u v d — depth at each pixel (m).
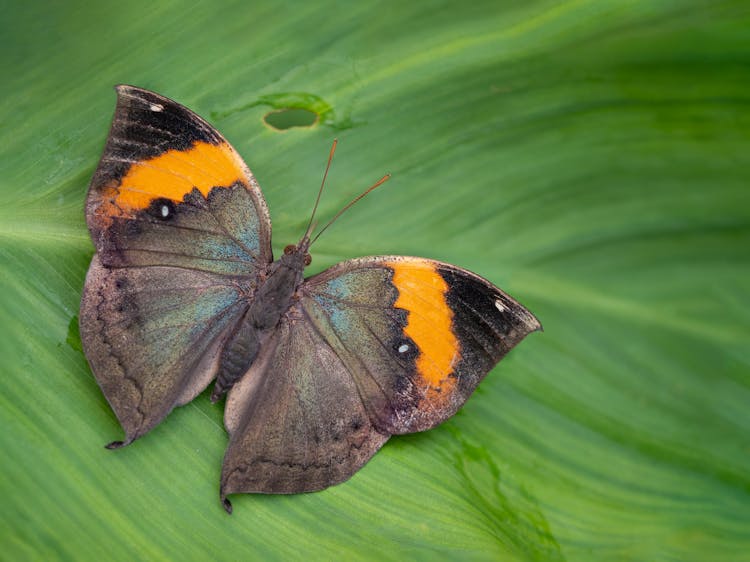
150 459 0.52
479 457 0.53
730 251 0.54
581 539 0.53
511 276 0.54
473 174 0.54
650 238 0.54
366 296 0.52
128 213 0.52
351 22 0.54
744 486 0.53
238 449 0.52
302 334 0.53
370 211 0.54
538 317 0.54
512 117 0.54
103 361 0.52
